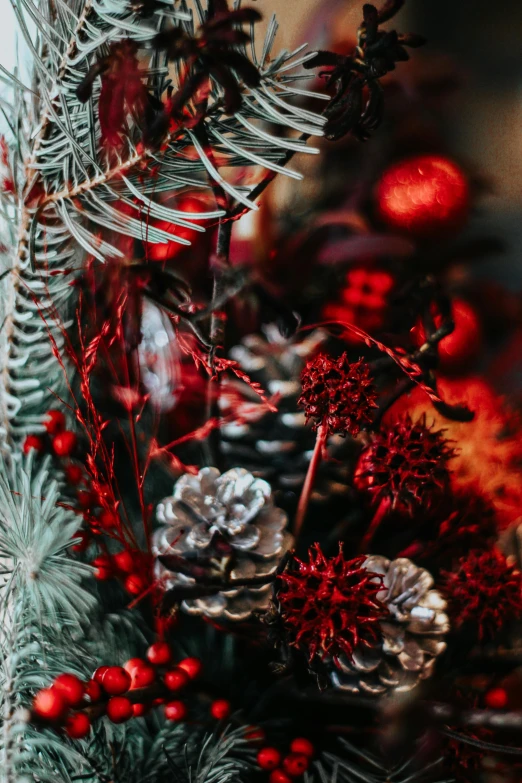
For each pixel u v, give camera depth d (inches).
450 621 17.6
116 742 17.6
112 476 18.4
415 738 17.4
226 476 18.1
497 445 20.6
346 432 16.8
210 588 17.1
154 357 19.9
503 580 17.3
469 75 23.6
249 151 17.2
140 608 18.6
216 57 15.0
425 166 21.8
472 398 21.3
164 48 15.1
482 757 17.6
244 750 17.4
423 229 21.8
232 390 19.9
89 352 18.1
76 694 15.9
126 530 18.4
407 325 19.8
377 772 17.8
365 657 16.5
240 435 19.7
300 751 17.5
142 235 16.6
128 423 20.0
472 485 19.7
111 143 16.0
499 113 23.8
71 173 17.3
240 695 18.2
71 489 18.6
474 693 17.9
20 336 18.8
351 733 18.2
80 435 19.6
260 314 19.9
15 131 17.7
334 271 20.3
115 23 15.3
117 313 18.4
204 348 18.6
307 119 16.1
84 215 17.3
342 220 21.1
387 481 17.3
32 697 16.7
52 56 17.1
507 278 23.6
